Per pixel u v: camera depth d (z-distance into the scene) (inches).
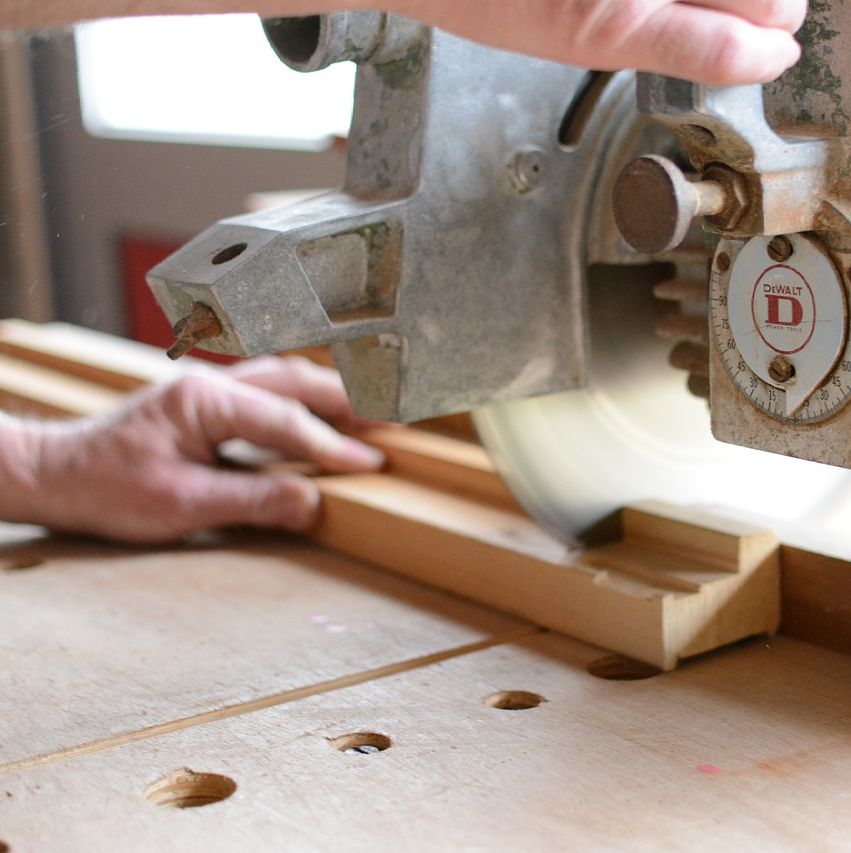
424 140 36.7
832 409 32.2
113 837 29.1
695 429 45.3
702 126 30.5
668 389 44.1
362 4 26.0
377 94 37.9
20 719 35.5
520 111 38.4
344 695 36.7
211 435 52.5
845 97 31.2
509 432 41.8
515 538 43.8
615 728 33.9
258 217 36.5
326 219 35.4
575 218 40.0
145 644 40.9
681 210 30.5
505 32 25.9
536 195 39.1
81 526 50.9
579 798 30.2
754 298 33.3
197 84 128.8
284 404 53.6
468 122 37.4
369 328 36.6
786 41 27.5
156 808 30.4
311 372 58.3
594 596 39.6
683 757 32.1
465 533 44.6
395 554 47.6
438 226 37.3
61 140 142.3
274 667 38.9
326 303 36.5
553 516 42.1
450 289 38.0
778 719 34.2
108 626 42.6
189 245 36.6
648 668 38.3
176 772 32.2
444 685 37.3
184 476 50.6
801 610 39.6
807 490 47.1
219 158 123.5
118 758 33.0
